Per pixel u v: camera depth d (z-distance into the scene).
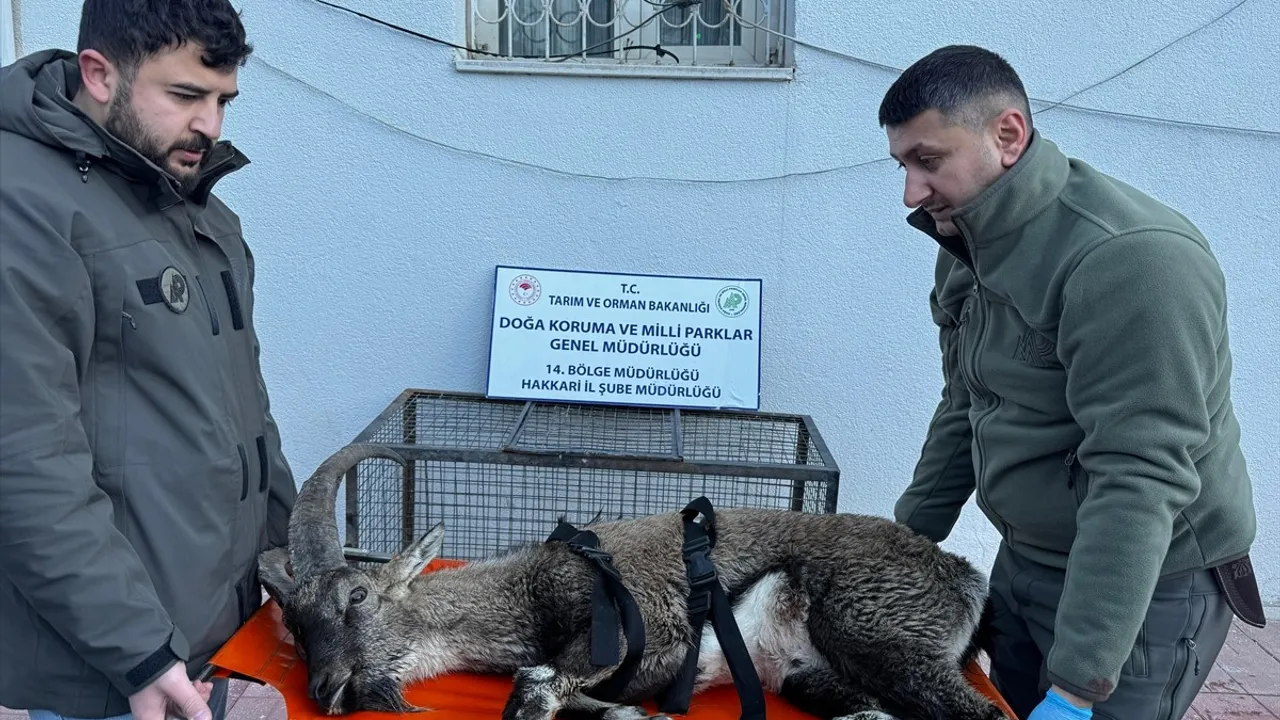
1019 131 2.18
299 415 4.45
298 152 4.21
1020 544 2.50
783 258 4.26
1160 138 4.10
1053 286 2.15
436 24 4.08
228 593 2.34
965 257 2.47
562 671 2.55
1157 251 1.99
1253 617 2.34
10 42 3.99
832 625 2.65
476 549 4.43
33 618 2.05
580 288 4.18
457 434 4.27
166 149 2.06
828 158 4.16
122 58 1.96
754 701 2.45
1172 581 2.28
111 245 2.00
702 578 2.57
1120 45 4.02
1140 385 1.98
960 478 2.92
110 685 2.09
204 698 2.24
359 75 4.13
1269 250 4.18
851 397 4.38
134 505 2.08
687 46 4.35
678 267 4.29
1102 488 2.04
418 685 2.78
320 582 2.59
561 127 4.16
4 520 1.83
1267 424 4.33
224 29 2.01
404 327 4.36
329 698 2.50
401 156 4.21
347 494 3.78
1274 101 4.02
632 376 4.16
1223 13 3.96
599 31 4.35
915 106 2.17
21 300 1.83
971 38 4.04
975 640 2.75
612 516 4.36
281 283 4.32
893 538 2.77
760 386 4.32
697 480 4.28
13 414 1.81
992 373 2.41
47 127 1.93
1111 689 2.00
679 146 4.17
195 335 2.17
